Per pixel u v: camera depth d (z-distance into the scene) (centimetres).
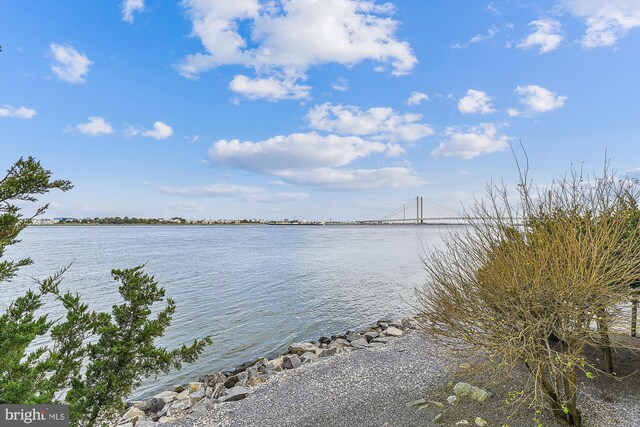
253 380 801
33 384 303
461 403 540
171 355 481
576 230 462
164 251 4916
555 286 412
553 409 457
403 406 564
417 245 6197
